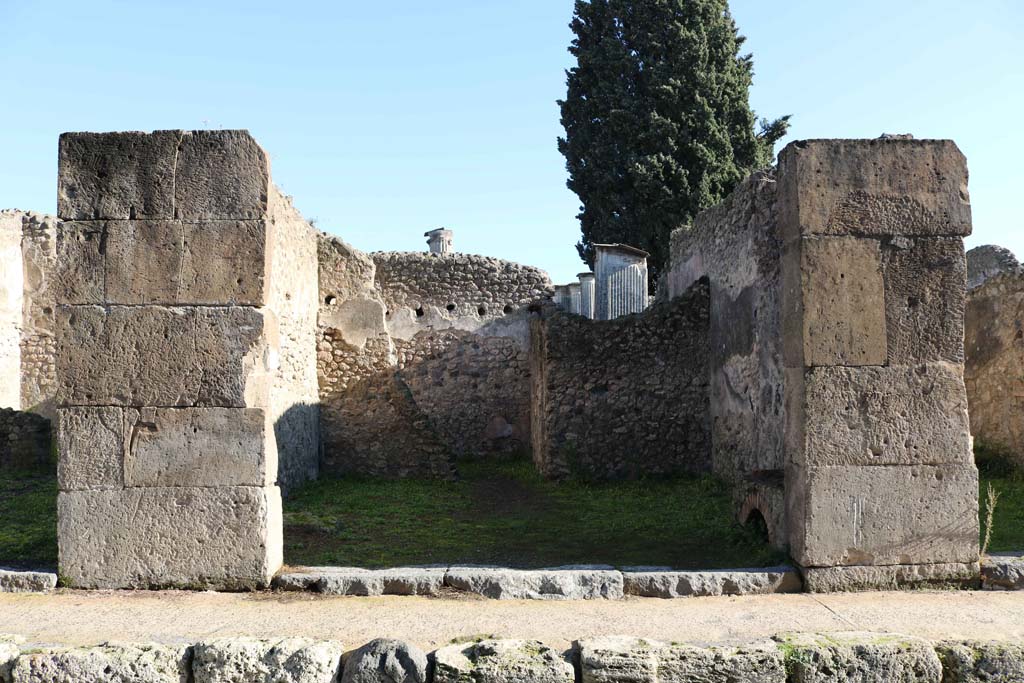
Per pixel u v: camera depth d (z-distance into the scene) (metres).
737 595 5.92
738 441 10.38
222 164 6.09
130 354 6.02
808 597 5.84
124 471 5.97
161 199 6.07
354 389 12.38
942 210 6.19
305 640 4.78
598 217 23.48
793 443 6.26
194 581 5.94
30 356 15.91
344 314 12.51
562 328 11.84
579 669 4.59
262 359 6.13
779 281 8.87
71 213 6.06
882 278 6.16
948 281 6.18
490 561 7.06
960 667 4.71
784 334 6.48
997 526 7.88
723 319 11.06
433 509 9.52
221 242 6.06
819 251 6.12
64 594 5.83
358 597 5.83
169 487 5.98
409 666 4.54
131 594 5.83
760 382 9.49
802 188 6.15
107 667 4.63
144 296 6.03
